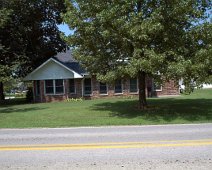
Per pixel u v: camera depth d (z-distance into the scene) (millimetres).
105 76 20766
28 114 22969
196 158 8828
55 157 9422
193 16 20797
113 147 10672
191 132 13820
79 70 37969
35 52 41719
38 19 41031
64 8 41375
